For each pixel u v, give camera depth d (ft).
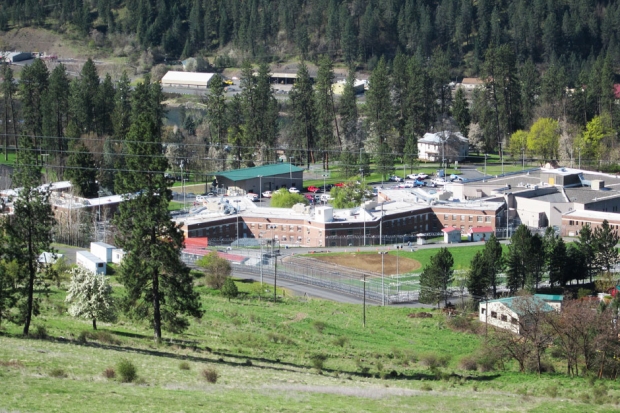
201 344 439.22
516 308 489.67
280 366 392.27
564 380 403.75
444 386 372.79
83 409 258.16
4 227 394.73
